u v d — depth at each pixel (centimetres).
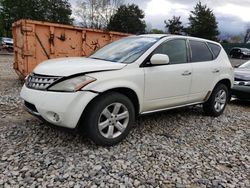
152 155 408
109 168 360
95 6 4391
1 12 5050
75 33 893
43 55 846
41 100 387
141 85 448
